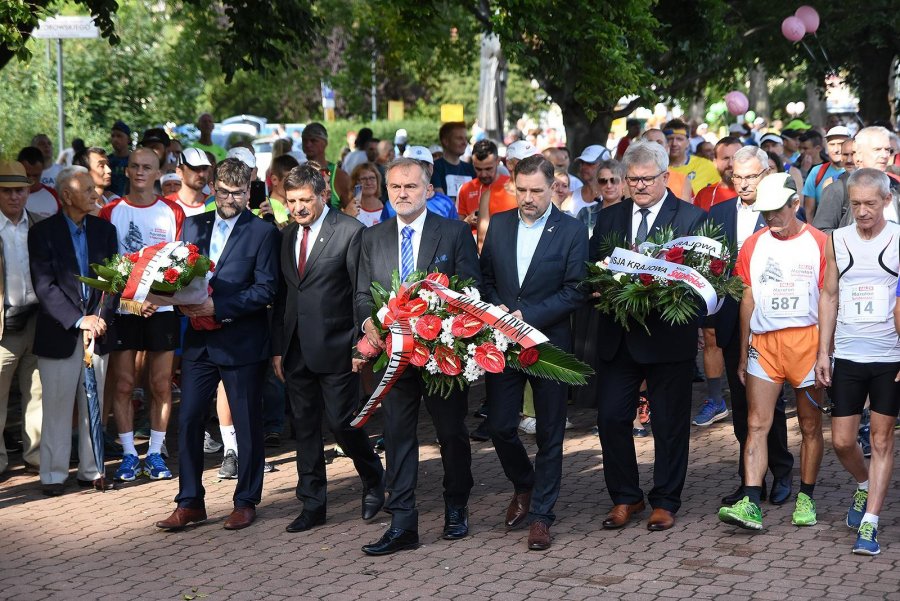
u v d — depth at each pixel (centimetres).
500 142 2214
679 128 1110
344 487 768
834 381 618
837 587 554
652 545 624
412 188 627
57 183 762
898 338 598
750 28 1470
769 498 696
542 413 633
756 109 3400
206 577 595
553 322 635
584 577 578
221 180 676
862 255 603
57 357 757
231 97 3441
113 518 708
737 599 542
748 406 646
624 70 1098
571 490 738
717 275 622
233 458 798
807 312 628
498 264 647
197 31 1842
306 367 659
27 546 655
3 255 777
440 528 667
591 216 920
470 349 591
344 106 3578
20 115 1947
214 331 670
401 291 602
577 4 1072
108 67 2078
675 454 651
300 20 1152
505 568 595
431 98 3822
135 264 651
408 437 628
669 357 634
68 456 768
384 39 1612
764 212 632
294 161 910
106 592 577
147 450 878
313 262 654
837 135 1017
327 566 607
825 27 1555
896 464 761
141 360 891
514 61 1134
